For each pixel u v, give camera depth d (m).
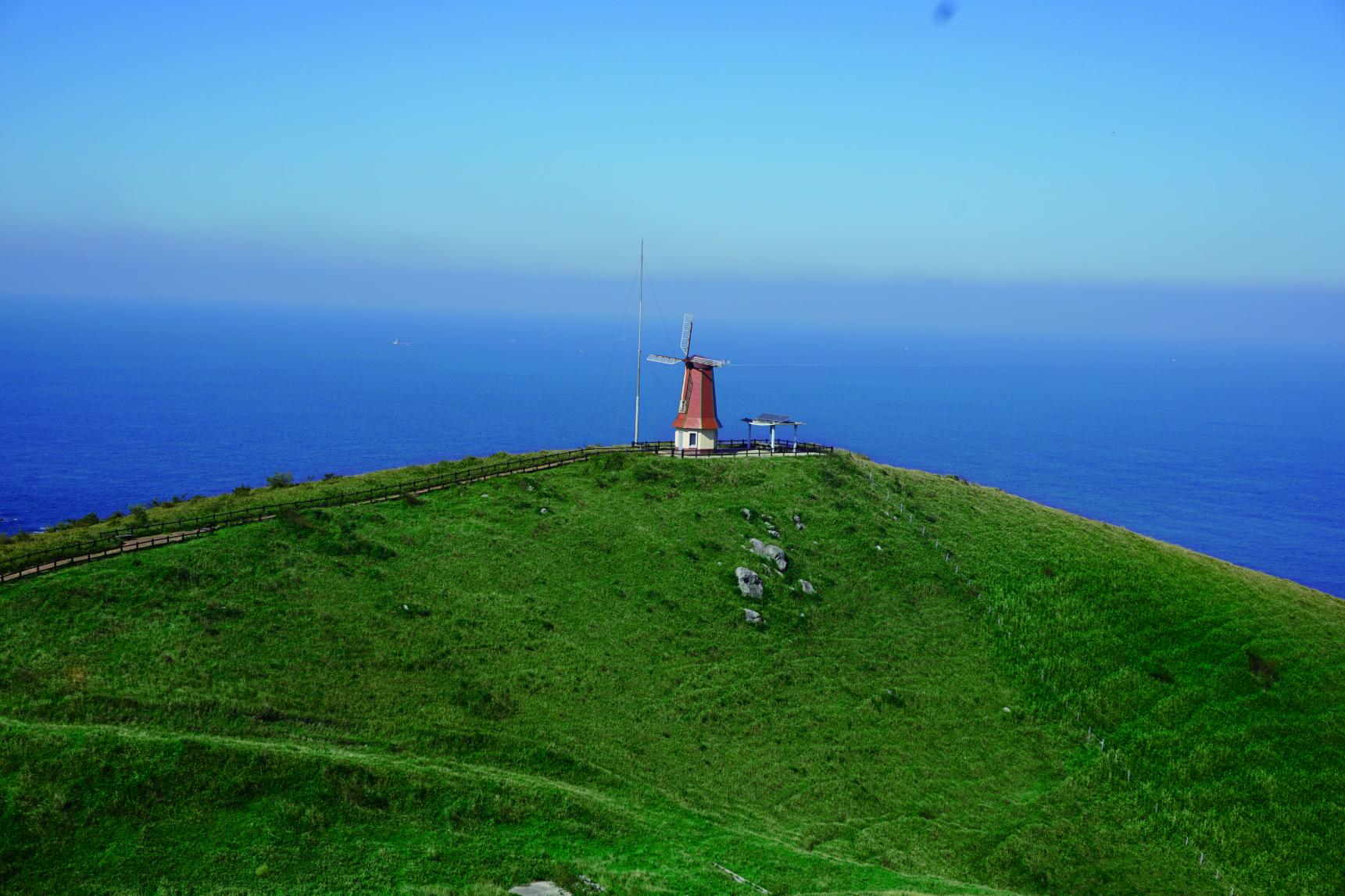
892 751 60.09
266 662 51.38
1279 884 56.03
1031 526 93.31
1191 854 57.25
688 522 77.69
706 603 68.25
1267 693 72.75
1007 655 72.31
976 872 52.31
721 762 55.09
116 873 37.53
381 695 51.59
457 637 58.06
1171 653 75.69
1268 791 63.03
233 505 72.88
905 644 70.88
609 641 62.12
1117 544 93.56
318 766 44.28
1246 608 84.12
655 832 47.41
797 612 70.25
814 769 56.69
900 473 102.19
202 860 38.84
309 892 38.25
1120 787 61.59
